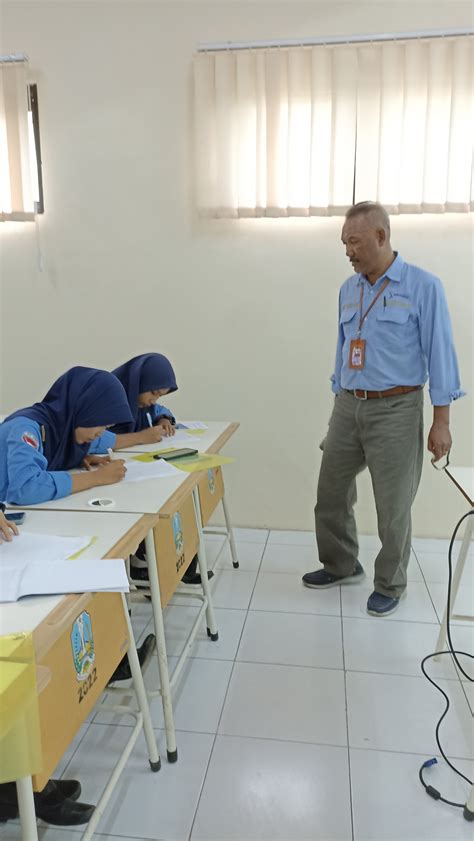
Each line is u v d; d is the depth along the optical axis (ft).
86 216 10.96
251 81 9.93
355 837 4.93
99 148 10.71
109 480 6.18
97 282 11.15
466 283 10.15
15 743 2.88
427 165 9.71
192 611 8.57
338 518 9.02
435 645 7.70
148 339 11.21
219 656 7.47
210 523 11.71
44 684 3.07
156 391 8.66
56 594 3.80
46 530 4.93
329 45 9.59
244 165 10.21
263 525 11.57
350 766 5.69
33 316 11.44
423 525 11.09
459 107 9.47
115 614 4.66
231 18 10.00
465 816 5.10
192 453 7.39
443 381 7.75
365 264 7.80
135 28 10.24
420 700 6.63
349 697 6.68
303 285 10.58
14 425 6.00
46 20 10.39
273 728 6.20
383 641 7.80
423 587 9.25
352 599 8.91
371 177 9.88
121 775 5.57
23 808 3.16
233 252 10.66
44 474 5.73
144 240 10.89
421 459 8.44
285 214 10.24
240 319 10.87
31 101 10.69
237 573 9.76
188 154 10.50
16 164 10.68
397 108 9.68
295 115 9.90
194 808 5.21
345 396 8.55
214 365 11.10
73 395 6.46
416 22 9.61
